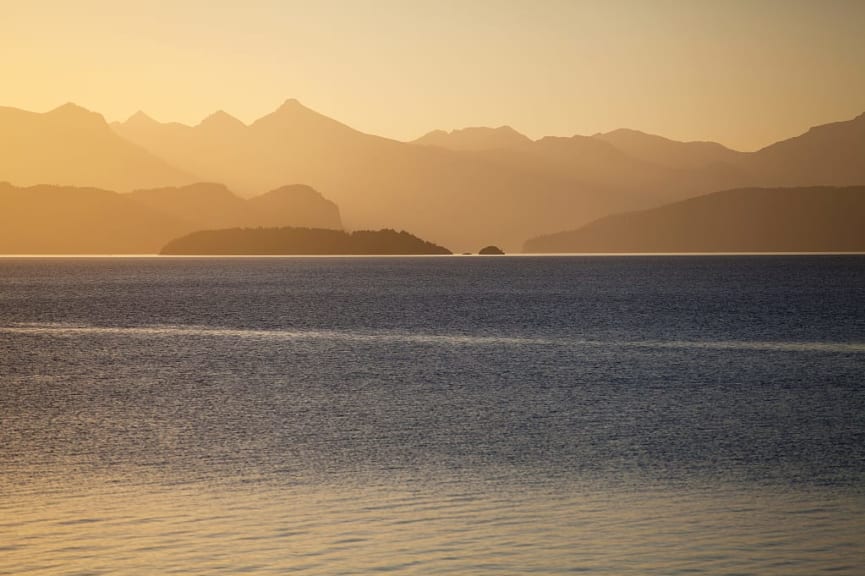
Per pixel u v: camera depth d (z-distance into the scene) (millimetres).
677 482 46344
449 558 35562
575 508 41875
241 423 62844
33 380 86125
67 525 39281
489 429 60375
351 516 40688
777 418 64812
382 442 56156
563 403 71562
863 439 57062
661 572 34156
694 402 72125
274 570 34281
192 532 38438
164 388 80375
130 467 49562
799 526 39219
